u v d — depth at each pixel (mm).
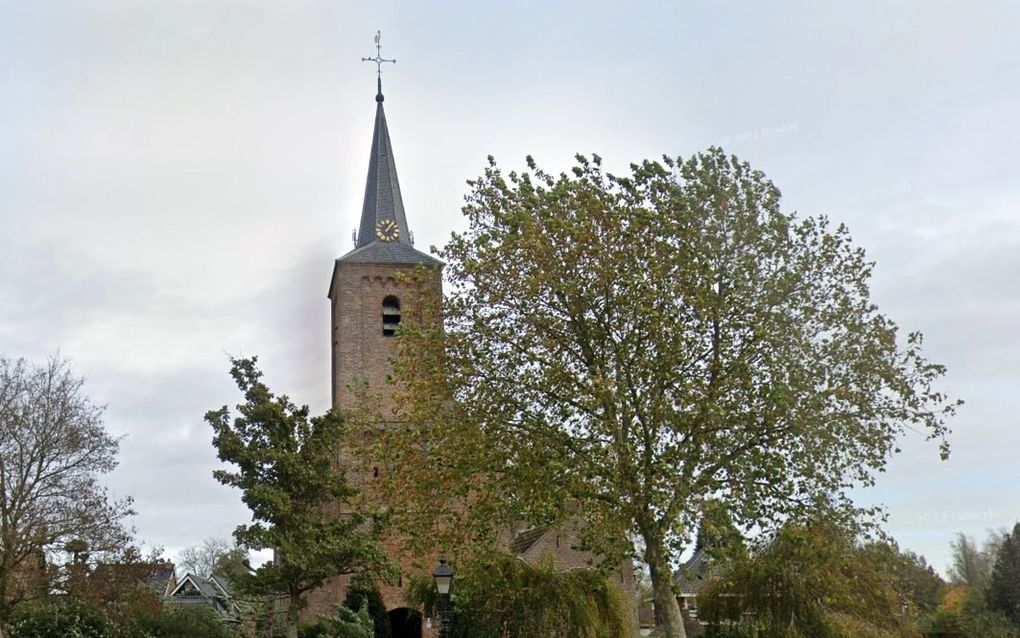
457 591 29156
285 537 35188
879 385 22641
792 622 27516
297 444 37875
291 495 37062
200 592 54969
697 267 22391
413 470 22719
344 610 42875
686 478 21234
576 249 22250
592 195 23031
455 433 22250
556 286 22328
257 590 35812
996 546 80625
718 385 22422
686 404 21562
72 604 34406
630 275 22219
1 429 35000
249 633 42562
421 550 22719
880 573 25469
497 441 22328
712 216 23797
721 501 20953
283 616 43031
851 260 23703
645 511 21172
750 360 22953
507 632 29344
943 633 57312
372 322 52375
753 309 23125
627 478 21156
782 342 22625
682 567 22438
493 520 23031
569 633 29125
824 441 21906
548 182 24156
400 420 23922
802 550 21297
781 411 21562
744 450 22188
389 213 56969
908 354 23000
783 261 23688
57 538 34531
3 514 34312
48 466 35844
